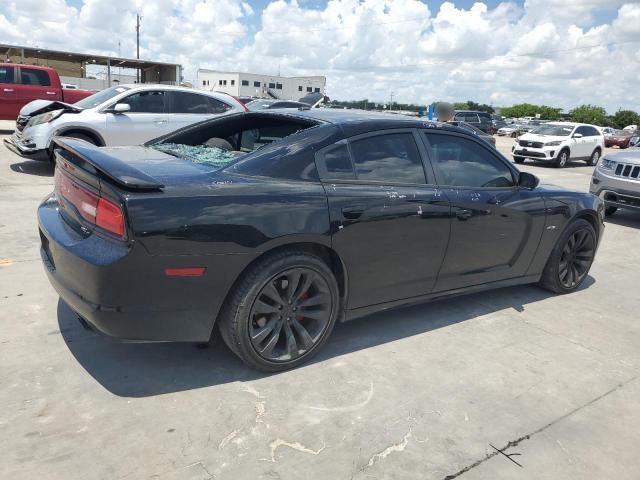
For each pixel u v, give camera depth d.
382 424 2.69
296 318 3.12
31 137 8.84
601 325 4.21
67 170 2.93
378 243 3.27
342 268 3.19
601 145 20.69
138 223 2.47
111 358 3.13
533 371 3.37
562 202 4.49
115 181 2.53
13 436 2.40
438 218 3.55
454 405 2.91
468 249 3.83
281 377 3.07
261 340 2.96
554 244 4.60
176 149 3.59
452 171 3.78
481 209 3.82
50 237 2.84
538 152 18.73
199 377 3.00
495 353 3.58
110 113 9.20
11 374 2.89
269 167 2.97
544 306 4.55
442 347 3.61
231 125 4.00
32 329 3.41
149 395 2.79
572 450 2.60
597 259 6.35
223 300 2.78
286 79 65.50
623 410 2.99
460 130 3.91
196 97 10.08
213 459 2.35
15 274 4.35
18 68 14.86
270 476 2.27
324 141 3.17
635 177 8.19
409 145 3.58
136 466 2.27
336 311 3.25
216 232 2.64
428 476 2.35
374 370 3.23
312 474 2.30
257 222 2.76
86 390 2.79
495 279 4.19
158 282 2.58
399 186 3.42
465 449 2.55
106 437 2.44
